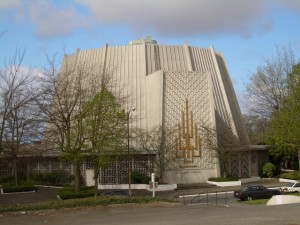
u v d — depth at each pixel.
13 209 19.88
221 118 59.72
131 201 22.88
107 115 36.84
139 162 51.00
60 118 36.00
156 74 54.31
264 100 54.00
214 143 53.19
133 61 58.56
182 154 52.44
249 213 18.08
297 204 22.75
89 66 55.41
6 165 54.16
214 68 63.06
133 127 51.62
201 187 48.69
